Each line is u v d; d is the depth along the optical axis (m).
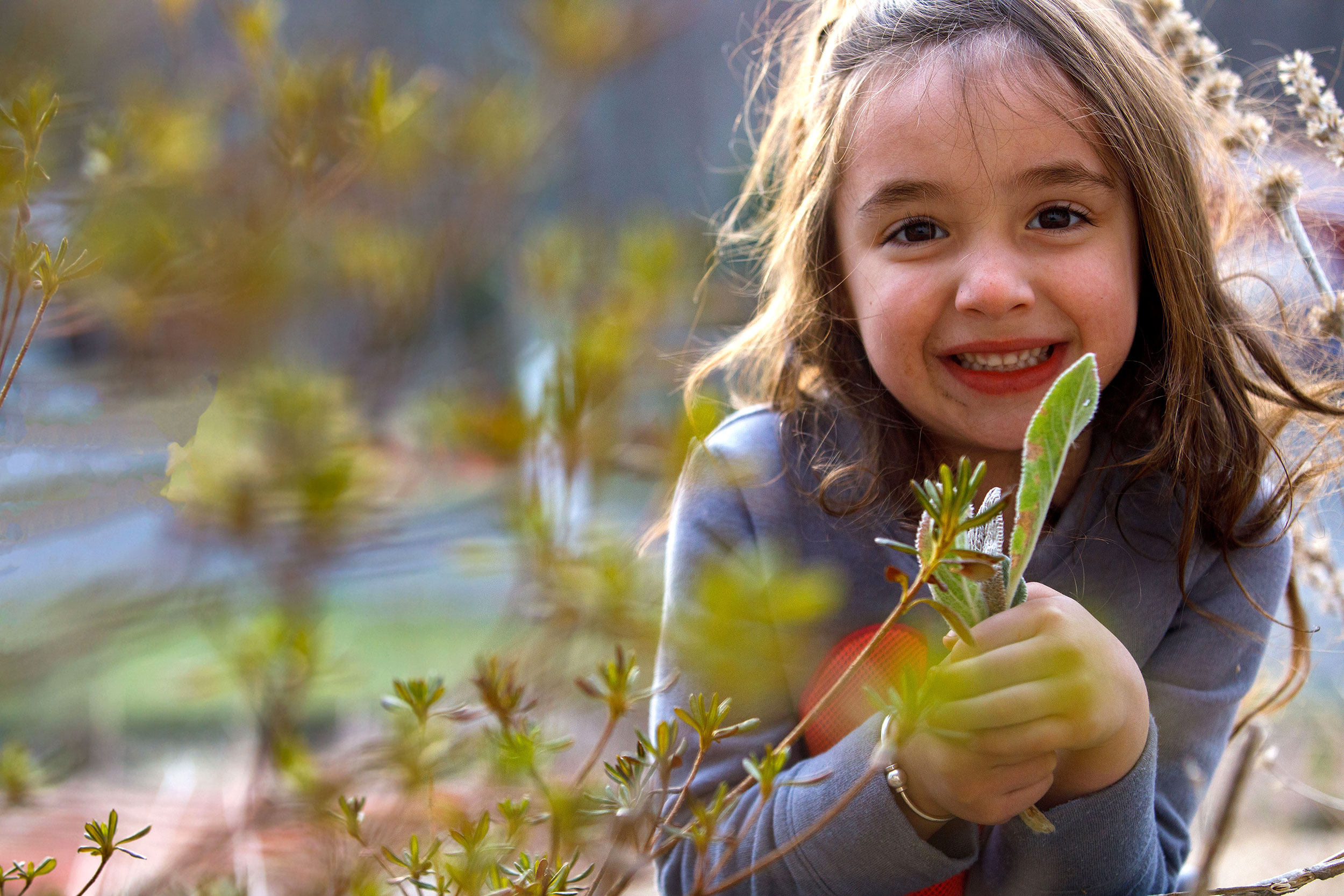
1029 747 0.78
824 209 0.96
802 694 0.93
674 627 0.73
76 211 0.79
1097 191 0.89
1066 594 0.93
